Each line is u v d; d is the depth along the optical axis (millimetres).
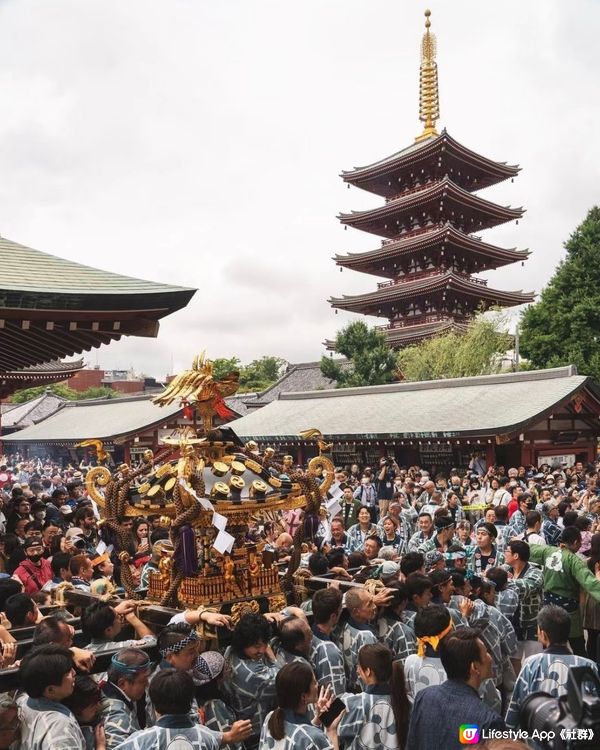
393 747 4301
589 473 22797
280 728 3885
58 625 4355
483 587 6547
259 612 5402
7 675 3869
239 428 36562
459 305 51188
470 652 3895
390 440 27922
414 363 41469
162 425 38688
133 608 5293
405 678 4727
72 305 8938
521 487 17172
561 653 4684
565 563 7062
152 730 3701
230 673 4668
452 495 14578
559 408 25188
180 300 9797
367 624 5570
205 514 4977
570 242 42906
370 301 51938
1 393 20047
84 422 45781
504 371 45000
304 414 35719
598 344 40406
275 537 8984
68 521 11430
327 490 5969
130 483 5574
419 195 48281
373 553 8523
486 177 53406
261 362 80562
